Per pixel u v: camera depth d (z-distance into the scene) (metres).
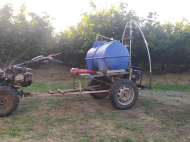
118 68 6.06
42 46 13.60
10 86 5.45
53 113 5.39
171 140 3.89
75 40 14.97
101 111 5.72
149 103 6.77
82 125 4.53
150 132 4.25
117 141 3.77
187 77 13.55
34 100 6.84
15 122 4.64
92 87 6.75
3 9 11.25
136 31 12.57
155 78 13.31
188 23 13.98
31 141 3.66
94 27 12.48
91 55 6.35
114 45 5.91
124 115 5.37
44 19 13.52
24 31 12.10
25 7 12.59
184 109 6.11
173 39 13.03
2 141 3.60
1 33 11.18
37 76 13.62
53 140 3.73
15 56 13.16
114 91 5.69
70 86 10.19
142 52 14.56
